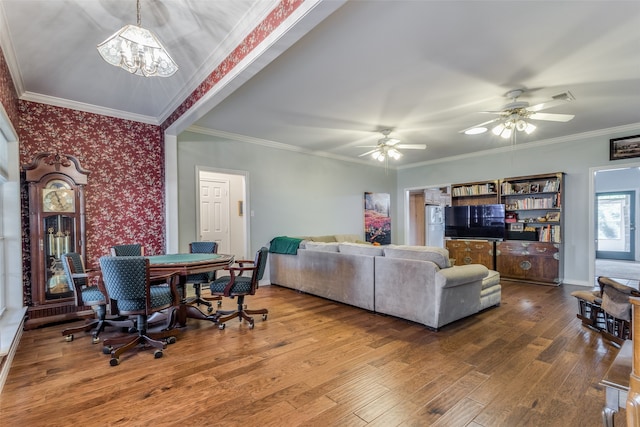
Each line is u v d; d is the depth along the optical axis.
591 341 2.96
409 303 3.49
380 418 1.85
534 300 4.45
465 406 1.96
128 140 4.29
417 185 7.91
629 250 9.06
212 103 3.18
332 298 4.43
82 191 3.76
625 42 2.58
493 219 6.17
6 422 1.80
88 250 3.97
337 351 2.77
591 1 2.11
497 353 2.72
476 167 6.77
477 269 3.59
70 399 2.04
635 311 1.17
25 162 3.55
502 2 2.11
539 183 5.82
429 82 3.33
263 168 5.77
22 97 3.48
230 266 3.67
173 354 2.71
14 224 3.33
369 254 3.98
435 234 9.31
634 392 1.16
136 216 4.34
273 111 4.18
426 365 2.50
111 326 3.46
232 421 1.82
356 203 7.43
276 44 2.14
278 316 3.79
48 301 3.51
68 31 2.39
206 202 5.86
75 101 3.78
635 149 4.88
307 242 5.02
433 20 2.30
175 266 3.04
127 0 2.05
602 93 3.62
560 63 2.94
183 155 4.82
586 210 5.40
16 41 2.50
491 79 3.25
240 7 2.14
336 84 3.36
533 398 2.04
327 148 6.38
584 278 5.42
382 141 4.96
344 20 2.27
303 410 1.92
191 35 2.46
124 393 2.10
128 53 2.16
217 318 3.46
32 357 2.66
